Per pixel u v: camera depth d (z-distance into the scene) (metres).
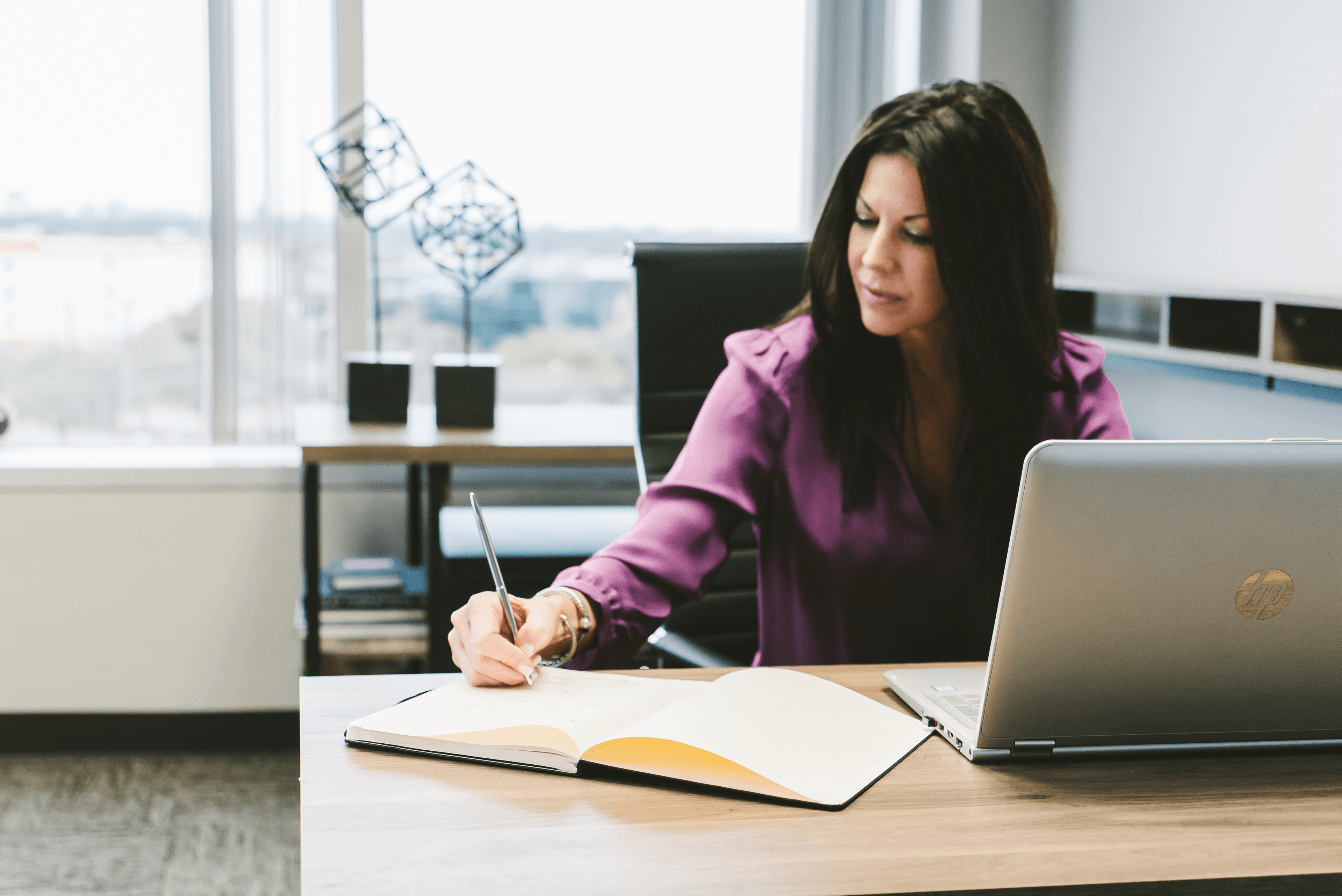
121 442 3.10
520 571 2.46
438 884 0.77
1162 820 0.88
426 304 3.17
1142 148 2.67
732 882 0.78
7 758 2.91
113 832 2.49
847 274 1.40
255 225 3.04
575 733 0.96
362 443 2.46
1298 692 0.98
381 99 3.08
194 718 2.99
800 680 1.09
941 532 1.45
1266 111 2.27
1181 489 0.90
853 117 3.26
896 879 0.78
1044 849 0.83
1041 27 3.03
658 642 1.56
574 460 2.50
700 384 1.85
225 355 3.06
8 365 3.04
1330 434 2.16
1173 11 2.55
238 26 2.97
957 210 1.30
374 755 0.98
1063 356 1.44
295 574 2.98
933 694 1.11
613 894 0.76
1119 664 0.95
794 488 1.47
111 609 2.93
